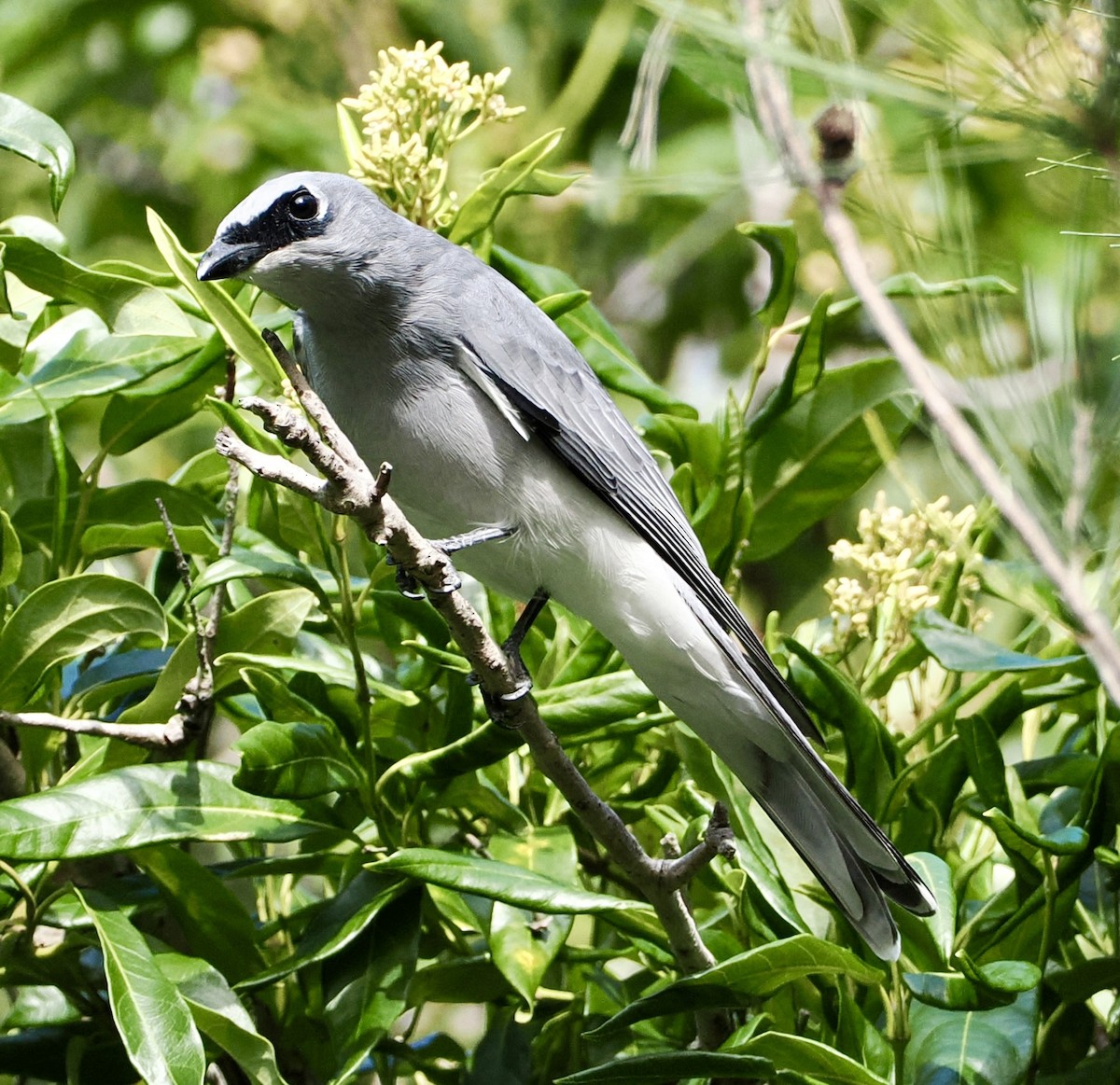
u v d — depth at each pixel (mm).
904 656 6594
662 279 11898
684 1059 5043
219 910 6004
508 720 5426
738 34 4684
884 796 6250
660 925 5938
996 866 6785
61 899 5750
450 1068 6738
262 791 5652
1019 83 4746
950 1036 5344
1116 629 5113
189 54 12883
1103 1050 5816
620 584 6797
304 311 6789
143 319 6512
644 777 7176
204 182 12578
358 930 5582
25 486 6988
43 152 5961
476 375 6738
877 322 4559
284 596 5992
